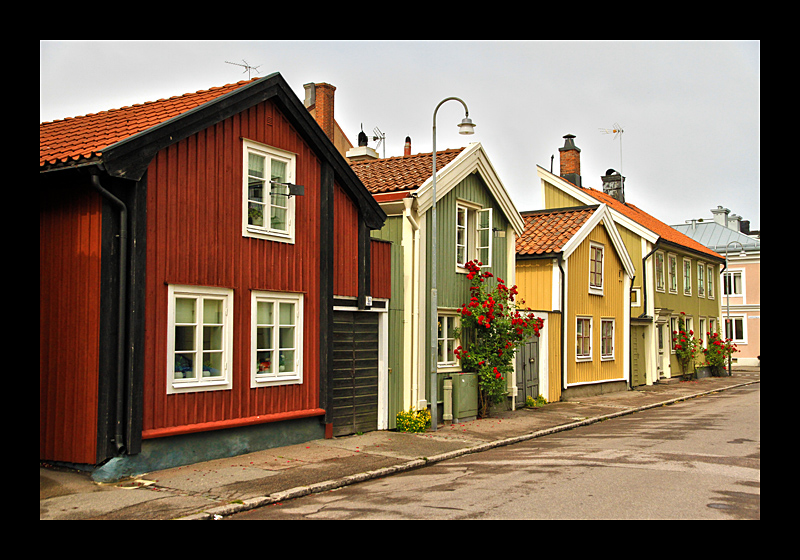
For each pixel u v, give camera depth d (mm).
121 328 9328
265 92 11609
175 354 10180
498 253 18500
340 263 13422
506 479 9594
